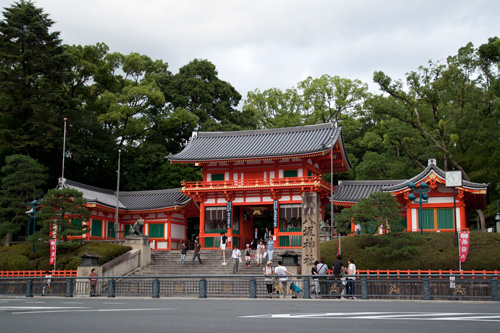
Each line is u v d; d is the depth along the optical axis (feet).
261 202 177.06
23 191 178.81
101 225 191.93
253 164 181.98
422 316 54.19
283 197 174.50
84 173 236.63
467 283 93.30
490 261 109.70
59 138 200.44
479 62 197.06
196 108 255.50
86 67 233.14
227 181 177.88
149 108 247.70
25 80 191.11
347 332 41.81
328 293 89.20
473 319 50.93
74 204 147.33
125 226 202.08
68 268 134.31
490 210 189.98
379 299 88.28
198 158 177.78
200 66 263.49
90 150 221.87
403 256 116.37
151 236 198.39
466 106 188.75
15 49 195.31
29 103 190.60
